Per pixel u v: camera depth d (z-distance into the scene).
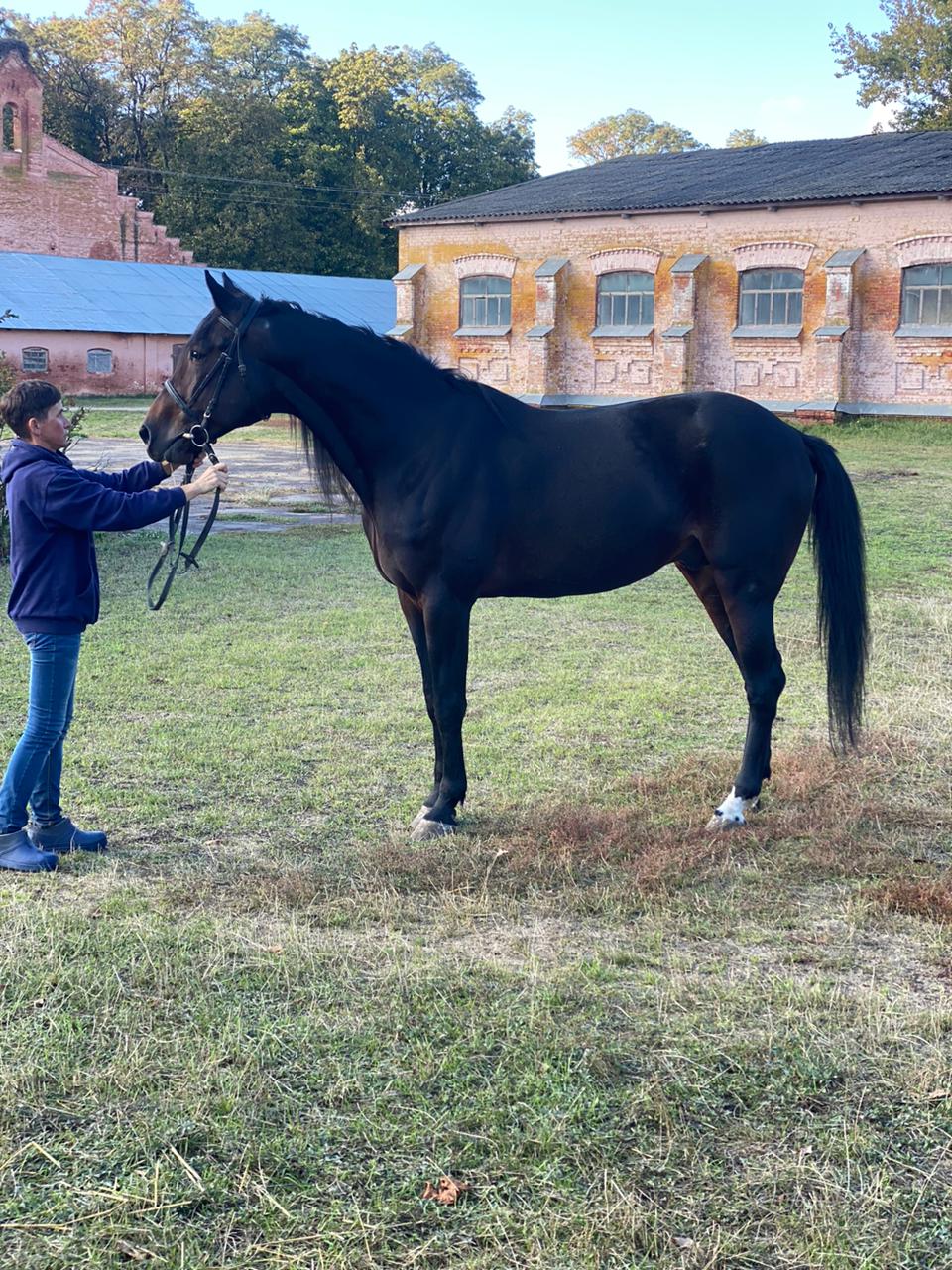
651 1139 3.04
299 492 17.95
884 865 4.90
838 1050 3.45
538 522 5.28
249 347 5.21
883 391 26.97
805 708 7.32
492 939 4.27
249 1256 2.64
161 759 6.25
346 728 6.83
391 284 49.28
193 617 9.68
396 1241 2.68
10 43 46.16
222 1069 3.32
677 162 35.16
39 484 4.67
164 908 4.46
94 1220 2.74
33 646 4.82
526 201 32.53
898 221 26.31
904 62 40.03
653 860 4.90
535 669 8.16
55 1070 3.31
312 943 4.14
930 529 13.89
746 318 28.81
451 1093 3.22
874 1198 2.82
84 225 48.56
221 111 53.81
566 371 31.69
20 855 4.88
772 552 5.42
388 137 57.69
